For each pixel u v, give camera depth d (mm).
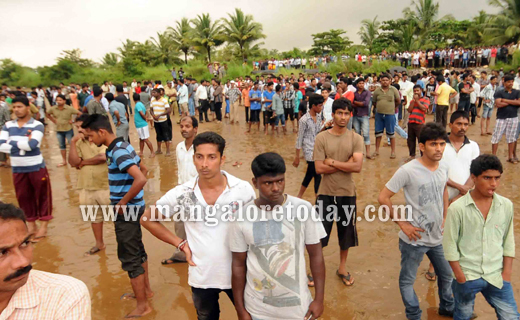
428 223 3152
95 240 5262
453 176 3867
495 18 36188
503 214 2748
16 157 5148
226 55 48094
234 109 15242
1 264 1370
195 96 16656
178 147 4574
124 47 50031
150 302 3822
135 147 11414
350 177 3939
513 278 3971
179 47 50156
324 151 3895
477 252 2795
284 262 2314
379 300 3744
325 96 8289
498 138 8211
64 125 9102
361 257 4570
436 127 3010
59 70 40219
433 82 15516
